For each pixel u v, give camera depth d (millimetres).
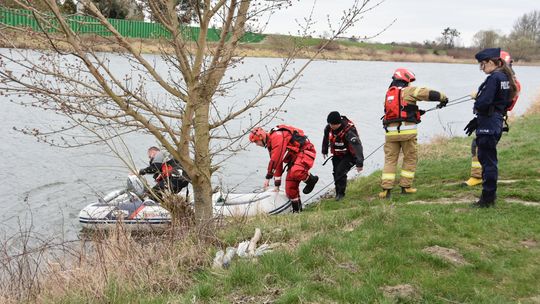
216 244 5750
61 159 13727
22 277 5379
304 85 34812
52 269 5301
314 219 6242
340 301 4203
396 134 7965
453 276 4539
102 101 6152
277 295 4371
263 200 9156
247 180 12773
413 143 8008
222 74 6195
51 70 6352
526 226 5676
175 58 5922
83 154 14219
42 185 11750
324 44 6336
